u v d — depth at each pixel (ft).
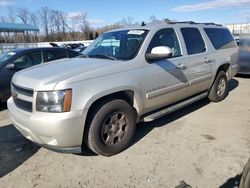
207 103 19.93
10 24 113.19
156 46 13.88
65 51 24.47
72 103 10.39
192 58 16.06
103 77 11.37
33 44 115.55
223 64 19.36
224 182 9.92
